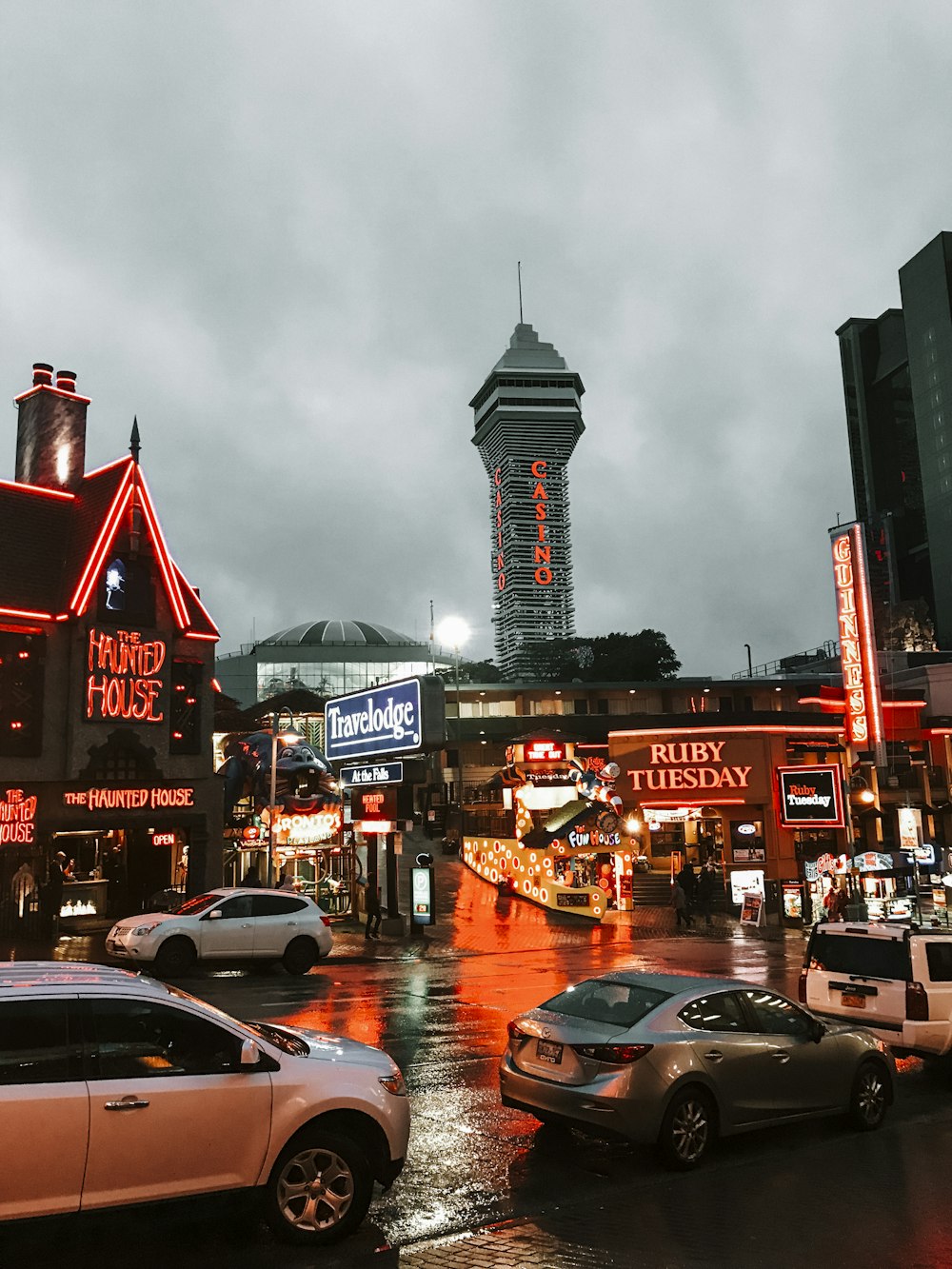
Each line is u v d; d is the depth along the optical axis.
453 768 64.81
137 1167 5.51
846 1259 6.05
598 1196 7.23
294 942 19.67
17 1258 5.80
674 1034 8.09
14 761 24.22
